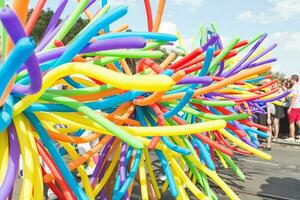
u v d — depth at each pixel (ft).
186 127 3.91
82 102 4.11
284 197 12.77
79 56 4.12
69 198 3.88
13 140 3.65
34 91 3.16
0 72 2.68
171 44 5.57
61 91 3.95
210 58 5.33
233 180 14.67
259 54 8.96
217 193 12.54
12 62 2.54
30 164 3.49
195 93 5.80
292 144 25.21
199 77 5.12
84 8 4.50
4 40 3.43
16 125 3.71
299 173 16.72
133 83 2.97
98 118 3.60
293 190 13.73
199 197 5.73
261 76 11.00
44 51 3.93
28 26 4.15
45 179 4.02
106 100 4.28
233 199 6.22
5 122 3.34
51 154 3.92
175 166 6.06
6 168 3.47
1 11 2.24
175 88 5.96
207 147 8.29
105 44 3.38
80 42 3.40
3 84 2.84
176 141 6.32
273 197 12.69
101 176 6.81
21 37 2.37
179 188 5.95
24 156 3.52
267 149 23.17
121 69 6.64
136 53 3.88
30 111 3.87
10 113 3.40
